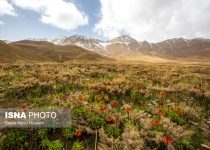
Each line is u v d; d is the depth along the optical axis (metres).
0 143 4.14
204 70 23.95
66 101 7.24
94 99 7.80
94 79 12.38
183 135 4.35
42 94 8.70
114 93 8.44
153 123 4.71
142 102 7.68
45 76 12.42
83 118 5.38
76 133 4.36
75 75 13.12
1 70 16.86
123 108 6.88
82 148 4.30
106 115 5.62
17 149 4.21
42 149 4.25
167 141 3.85
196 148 4.40
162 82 11.59
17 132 4.52
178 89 8.89
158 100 8.12
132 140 4.10
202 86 10.98
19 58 89.75
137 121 5.43
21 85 8.71
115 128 4.99
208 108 7.18
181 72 19.72
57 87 9.74
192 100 8.12
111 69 21.08
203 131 5.24
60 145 4.33
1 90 8.81
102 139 4.25
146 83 11.30
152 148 4.34
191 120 6.00
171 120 5.67
